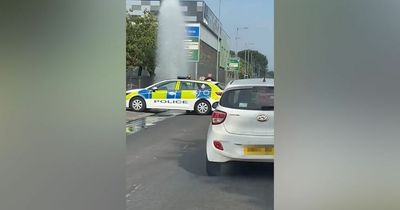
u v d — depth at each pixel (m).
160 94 17.73
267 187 5.96
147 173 6.89
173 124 13.93
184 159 8.01
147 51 30.81
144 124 13.89
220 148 6.39
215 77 43.28
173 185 6.14
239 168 6.80
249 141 6.27
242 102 6.41
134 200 5.47
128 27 30.55
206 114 17.38
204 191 5.83
